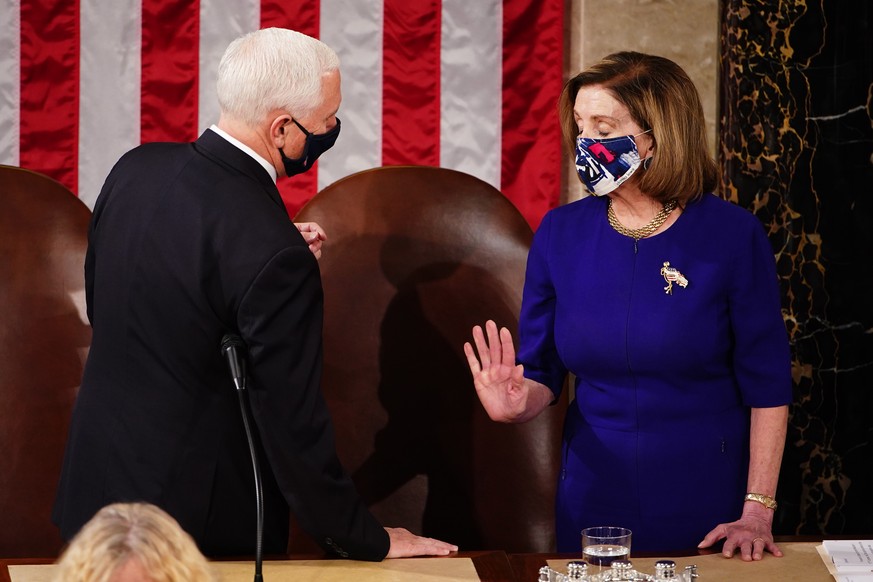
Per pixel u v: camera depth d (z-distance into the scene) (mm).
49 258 10273
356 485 10320
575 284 8180
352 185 10461
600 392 8211
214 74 12609
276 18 12578
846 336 12773
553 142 12750
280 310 6590
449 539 10414
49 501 10250
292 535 10195
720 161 12727
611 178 7777
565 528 8422
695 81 12656
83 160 12578
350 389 10320
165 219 6859
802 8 12375
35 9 12383
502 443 10406
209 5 12562
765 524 7371
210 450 6949
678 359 7836
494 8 12586
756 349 7895
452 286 10391
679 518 8031
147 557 3270
